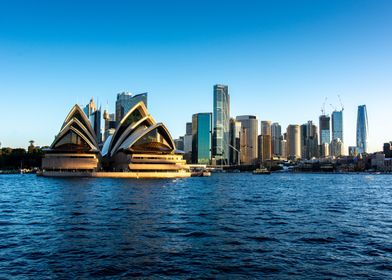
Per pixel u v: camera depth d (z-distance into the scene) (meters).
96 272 17.39
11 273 17.11
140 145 143.25
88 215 35.12
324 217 36.28
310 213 39.44
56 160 141.75
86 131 144.50
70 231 26.81
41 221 31.45
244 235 26.20
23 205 44.56
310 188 95.25
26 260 19.20
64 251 21.05
